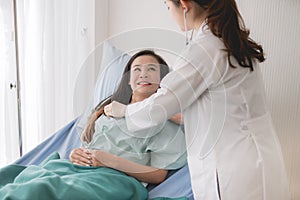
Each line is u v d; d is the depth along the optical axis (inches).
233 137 49.9
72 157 57.3
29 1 86.0
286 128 71.8
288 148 72.1
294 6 67.6
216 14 47.3
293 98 70.3
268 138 50.9
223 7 47.5
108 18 94.6
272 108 72.5
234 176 48.3
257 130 50.3
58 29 87.9
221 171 49.2
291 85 70.1
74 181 48.8
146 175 54.6
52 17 86.7
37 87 89.6
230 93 49.0
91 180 49.9
